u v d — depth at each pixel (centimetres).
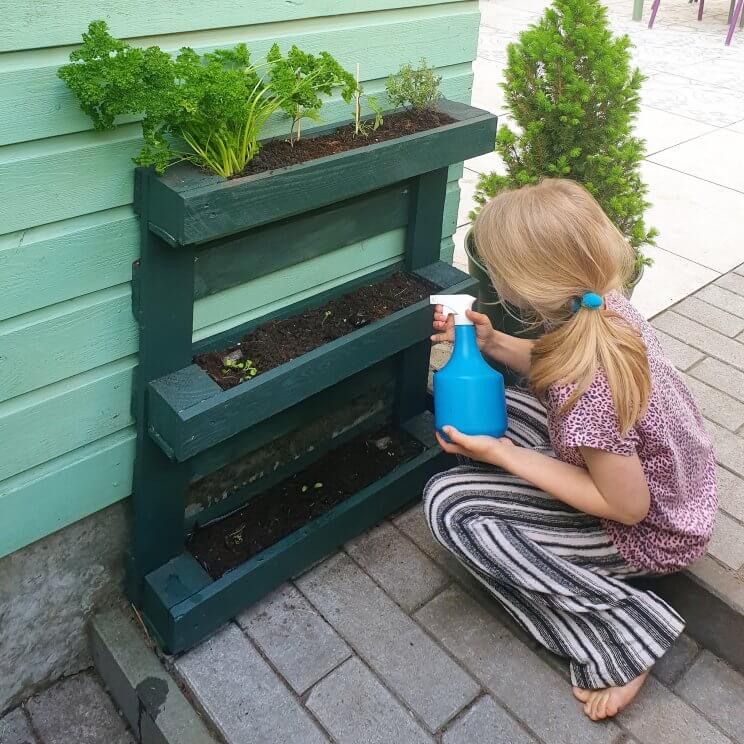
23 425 161
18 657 188
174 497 187
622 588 173
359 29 185
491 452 169
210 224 148
